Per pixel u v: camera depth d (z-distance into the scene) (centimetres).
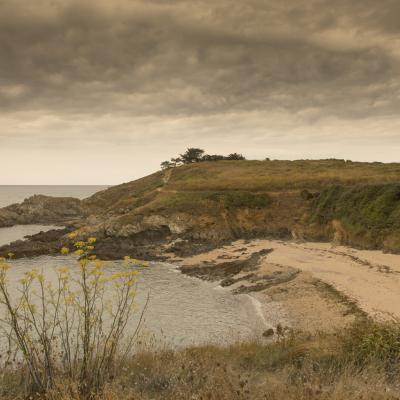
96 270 797
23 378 791
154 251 6431
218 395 721
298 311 3350
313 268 4569
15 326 736
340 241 5969
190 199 7900
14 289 3180
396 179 7656
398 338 1102
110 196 13638
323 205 6888
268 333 2791
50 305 2405
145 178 14412
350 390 745
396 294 3475
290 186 8281
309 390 713
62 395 676
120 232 7194
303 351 1155
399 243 5116
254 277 4544
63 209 12838
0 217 11562
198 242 6794
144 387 842
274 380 939
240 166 11812
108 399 666
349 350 1095
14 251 6275
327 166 10131
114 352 815
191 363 962
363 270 4356
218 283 4562
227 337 2822
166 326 3072
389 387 822
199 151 15262
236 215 7462
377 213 5762
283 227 7044
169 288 4375
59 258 6100
